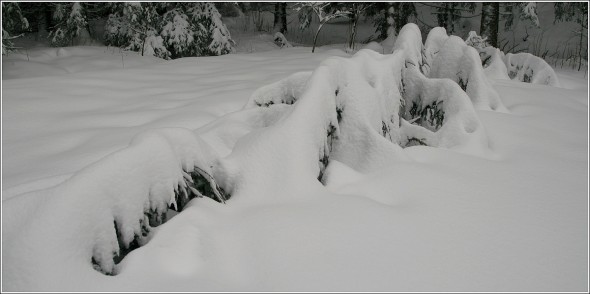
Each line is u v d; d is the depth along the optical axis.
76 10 10.31
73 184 1.86
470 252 1.99
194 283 1.79
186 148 2.37
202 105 4.20
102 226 1.89
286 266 1.88
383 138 2.96
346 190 2.58
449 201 2.40
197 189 2.48
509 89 5.02
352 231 2.10
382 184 2.62
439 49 5.13
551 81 6.01
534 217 2.29
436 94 3.80
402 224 2.17
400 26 13.12
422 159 3.01
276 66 6.62
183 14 10.46
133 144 2.15
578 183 2.72
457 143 3.29
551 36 14.97
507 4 12.10
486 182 2.65
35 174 2.74
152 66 7.02
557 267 1.92
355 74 3.16
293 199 2.40
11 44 7.86
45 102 4.52
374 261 1.91
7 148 3.37
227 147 3.10
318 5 8.48
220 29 11.02
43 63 8.07
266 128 2.77
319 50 9.72
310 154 2.60
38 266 1.67
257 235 2.08
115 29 10.33
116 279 1.78
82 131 3.66
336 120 3.00
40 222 1.74
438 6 14.84
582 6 11.25
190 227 2.06
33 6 12.76
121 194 1.97
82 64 8.14
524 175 2.79
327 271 1.85
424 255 1.96
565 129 3.83
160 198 2.17
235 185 2.53
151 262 1.87
